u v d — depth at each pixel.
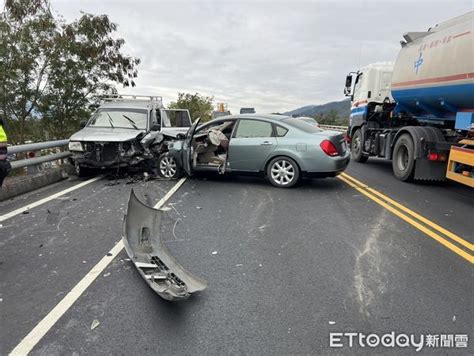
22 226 5.54
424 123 10.09
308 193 7.86
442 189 8.43
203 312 3.32
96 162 8.85
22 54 12.08
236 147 8.55
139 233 4.62
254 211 6.45
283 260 4.40
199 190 8.07
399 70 10.02
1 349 2.85
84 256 4.48
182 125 13.12
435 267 4.21
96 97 14.26
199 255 4.54
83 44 13.56
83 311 3.33
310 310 3.36
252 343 2.92
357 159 13.25
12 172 9.52
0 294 3.62
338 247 4.80
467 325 3.15
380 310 3.36
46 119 13.39
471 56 7.07
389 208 6.69
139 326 3.12
